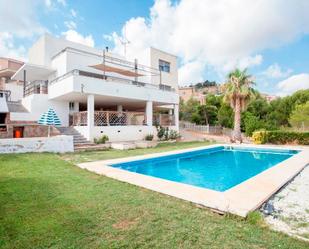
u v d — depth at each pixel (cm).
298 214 416
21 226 337
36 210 398
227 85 2178
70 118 1792
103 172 718
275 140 1878
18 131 1420
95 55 1792
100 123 1619
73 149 1243
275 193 544
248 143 1991
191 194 497
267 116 3622
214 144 1805
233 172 990
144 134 1848
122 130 1680
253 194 504
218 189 711
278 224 370
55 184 569
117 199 462
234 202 445
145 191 523
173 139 2073
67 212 391
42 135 1484
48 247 282
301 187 604
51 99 1688
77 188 537
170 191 520
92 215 380
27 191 506
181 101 4391
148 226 342
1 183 571
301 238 316
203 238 308
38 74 1928
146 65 2370
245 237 312
